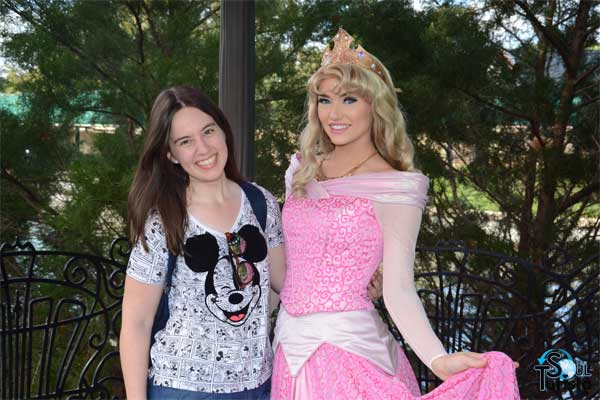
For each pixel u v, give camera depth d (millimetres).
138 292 1927
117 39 7340
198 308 1924
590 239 6637
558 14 6883
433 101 6406
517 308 5496
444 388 1896
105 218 6711
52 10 6855
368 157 2299
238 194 2088
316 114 2352
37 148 7180
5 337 3176
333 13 7047
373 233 2119
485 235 6484
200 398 1902
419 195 2125
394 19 6395
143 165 1969
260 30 7641
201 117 1958
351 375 2066
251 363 1991
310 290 2164
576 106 6746
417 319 1982
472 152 7184
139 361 1930
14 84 7477
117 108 7215
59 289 6531
